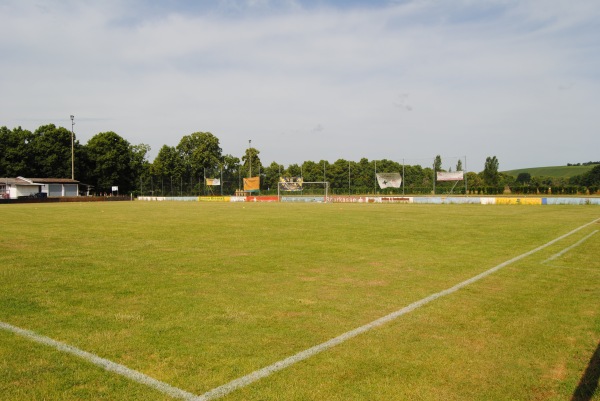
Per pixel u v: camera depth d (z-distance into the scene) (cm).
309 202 6406
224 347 525
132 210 3838
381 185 6912
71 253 1274
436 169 7025
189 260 1154
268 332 580
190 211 3669
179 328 595
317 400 399
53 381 436
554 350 520
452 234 1784
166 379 440
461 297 766
